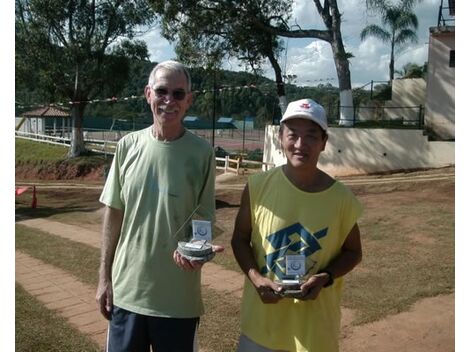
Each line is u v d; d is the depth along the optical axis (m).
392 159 17.88
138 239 2.64
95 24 29.50
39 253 8.41
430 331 4.64
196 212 2.67
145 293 2.61
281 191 2.48
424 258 6.96
